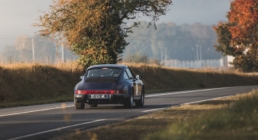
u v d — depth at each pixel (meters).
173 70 191.88
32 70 123.75
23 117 60.25
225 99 77.56
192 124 30.55
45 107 77.19
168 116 55.00
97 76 72.12
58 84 128.25
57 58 143.50
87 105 79.12
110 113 63.66
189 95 103.25
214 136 26.88
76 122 53.69
